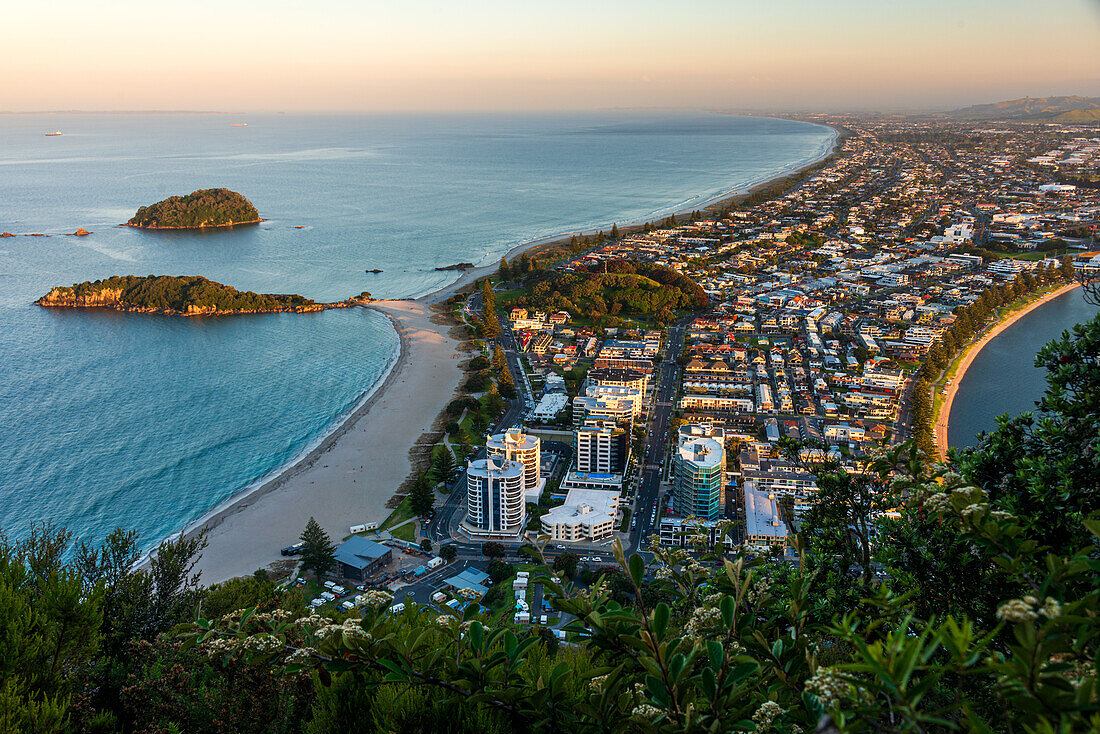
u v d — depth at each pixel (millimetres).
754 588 11484
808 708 8273
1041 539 12570
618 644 9414
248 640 10344
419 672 9414
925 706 11000
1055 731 6219
